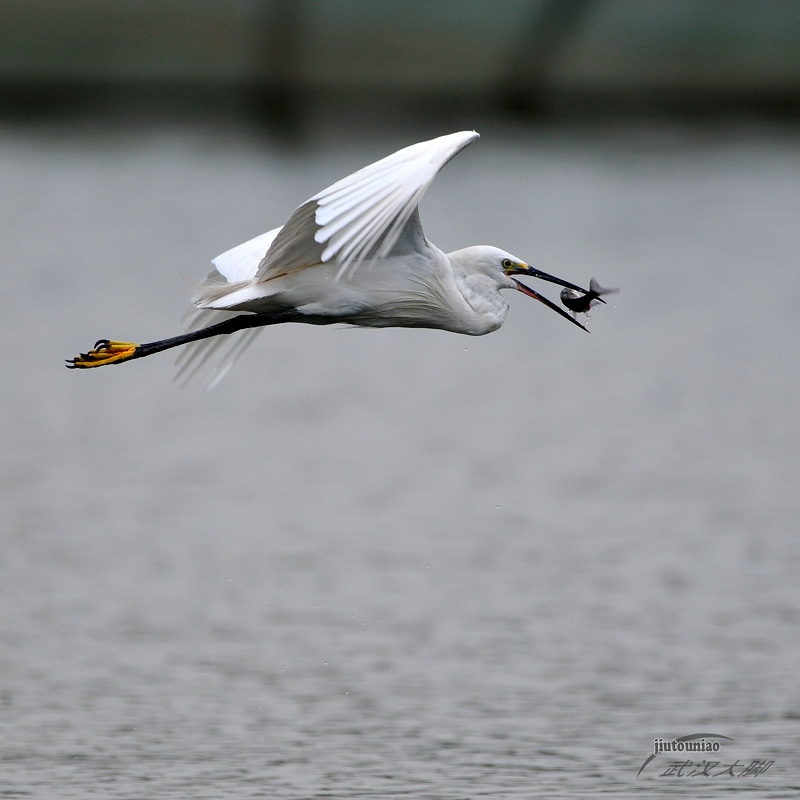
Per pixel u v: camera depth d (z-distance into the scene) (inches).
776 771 334.3
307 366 802.8
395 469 601.9
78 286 938.1
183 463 605.9
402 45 2156.7
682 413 696.4
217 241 1071.6
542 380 767.7
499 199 1289.4
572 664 398.3
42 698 374.9
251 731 356.5
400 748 346.6
